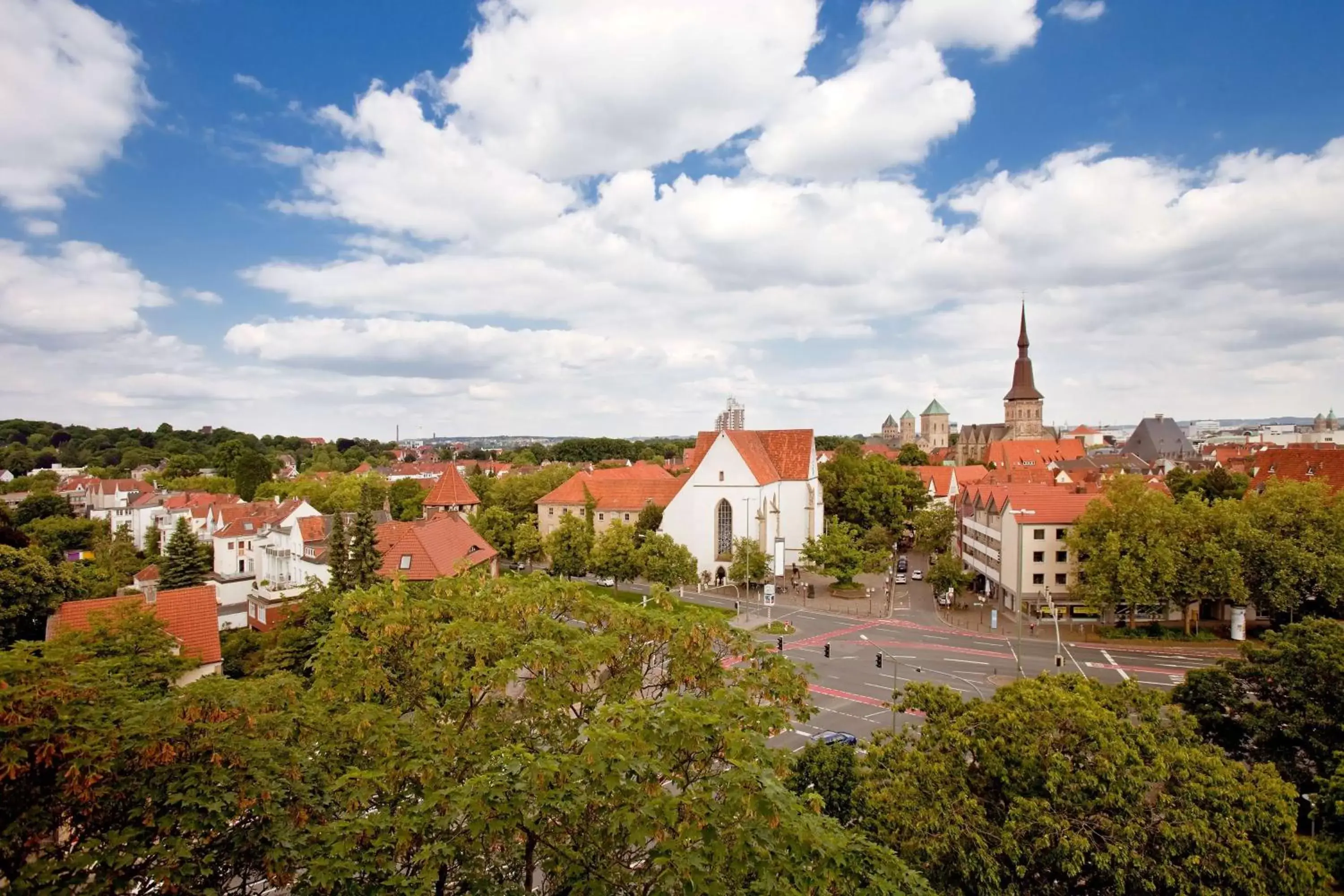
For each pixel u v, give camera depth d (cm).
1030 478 11444
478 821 1234
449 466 11656
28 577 4872
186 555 8162
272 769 1334
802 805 1260
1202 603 6938
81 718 1172
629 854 1457
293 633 4684
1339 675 2794
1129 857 1820
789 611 7619
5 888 1099
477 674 1723
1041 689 2236
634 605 2141
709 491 9050
